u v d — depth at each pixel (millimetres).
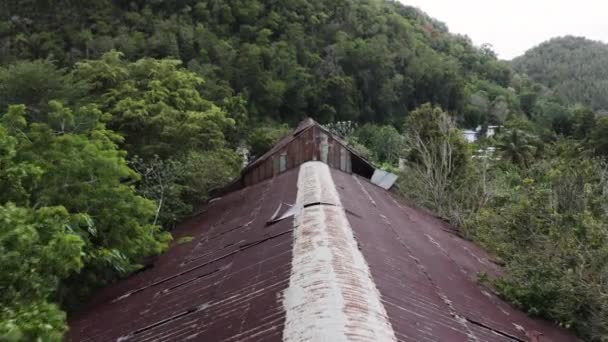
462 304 7898
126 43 46938
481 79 98438
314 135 17781
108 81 20875
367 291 6188
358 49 68188
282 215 10820
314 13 71812
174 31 52906
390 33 79250
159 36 50312
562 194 14305
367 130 52469
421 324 6031
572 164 18172
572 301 8961
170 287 9266
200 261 10297
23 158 9586
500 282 10039
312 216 9547
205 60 51844
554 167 19672
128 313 8797
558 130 62375
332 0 76125
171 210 16250
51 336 4777
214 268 9250
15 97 18297
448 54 101125
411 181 21312
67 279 10305
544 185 15758
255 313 6172
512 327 7969
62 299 9875
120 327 8172
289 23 66750
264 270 7668
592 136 40062
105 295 10578
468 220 17562
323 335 4887
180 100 20906
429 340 5609
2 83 18750
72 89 19234
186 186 16828
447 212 19297
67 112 11625
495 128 66562
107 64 21391
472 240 16125
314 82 62656
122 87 20438
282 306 6008
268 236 9547
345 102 63125
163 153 18562
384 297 6320
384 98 68312
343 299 5684
